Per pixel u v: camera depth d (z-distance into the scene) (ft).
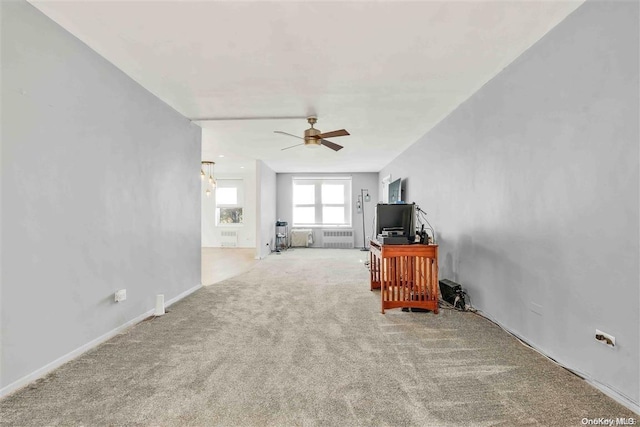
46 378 6.14
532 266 7.54
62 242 6.77
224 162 24.88
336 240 30.22
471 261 10.67
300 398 5.51
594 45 5.75
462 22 6.54
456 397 5.54
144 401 5.41
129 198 9.11
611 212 5.48
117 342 7.93
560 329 6.68
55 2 5.90
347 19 6.42
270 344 7.81
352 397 5.55
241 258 23.90
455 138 11.87
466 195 11.00
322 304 11.38
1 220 5.53
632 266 5.14
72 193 7.05
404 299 10.46
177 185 12.05
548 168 6.97
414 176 17.47
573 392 5.65
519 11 6.19
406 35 7.02
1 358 5.55
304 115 12.61
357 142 17.48
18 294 5.82
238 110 12.00
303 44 7.37
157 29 6.75
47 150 6.41
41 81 6.26
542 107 7.13
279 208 30.68
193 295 12.67
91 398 5.49
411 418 4.97
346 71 8.79
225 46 7.45
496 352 7.30
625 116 5.21
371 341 8.00
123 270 8.84
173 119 11.77
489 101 9.41
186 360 6.94
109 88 8.22
